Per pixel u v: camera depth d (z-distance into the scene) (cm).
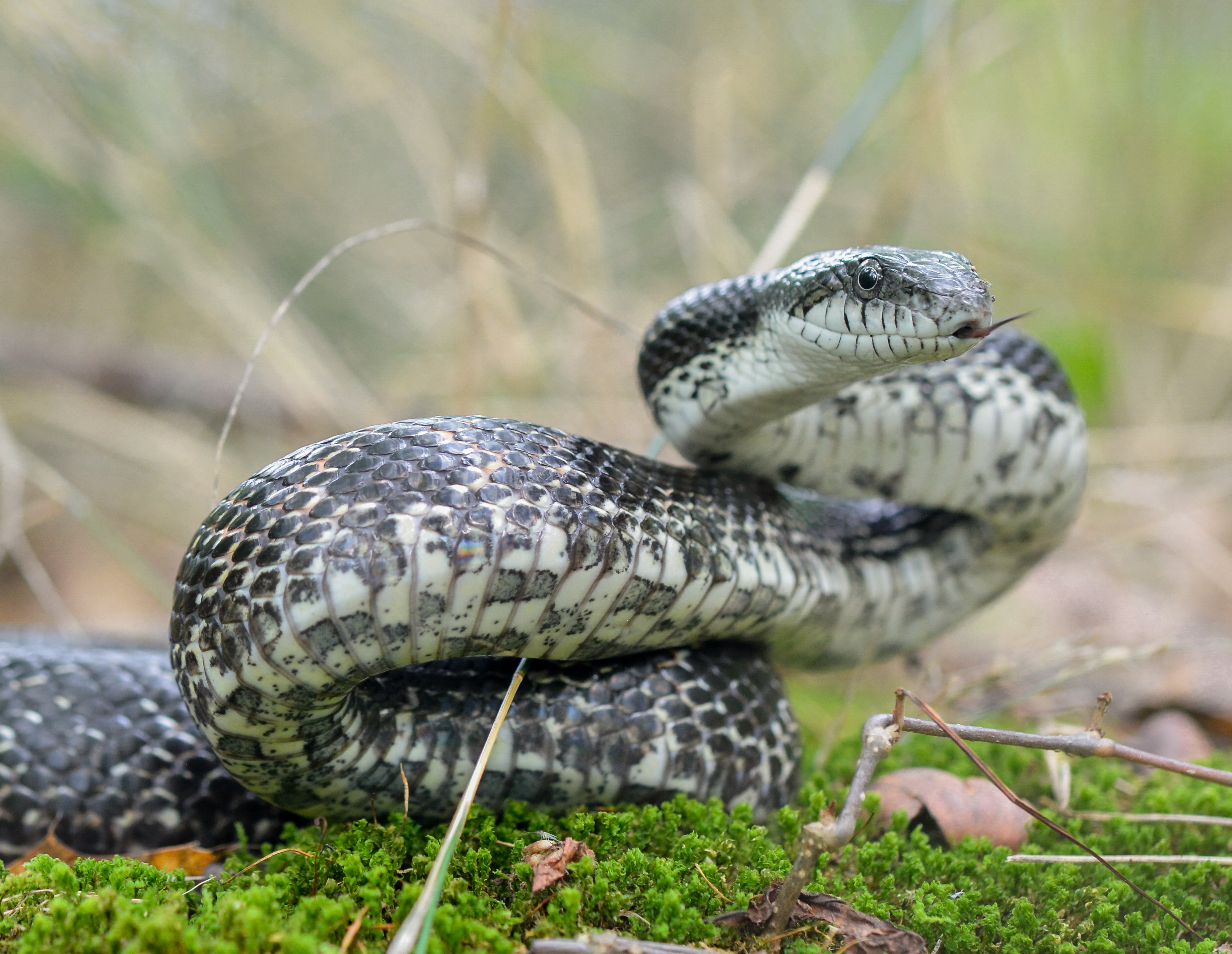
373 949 348
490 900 384
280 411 1257
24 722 506
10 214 1413
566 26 1245
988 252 1198
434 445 408
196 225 1066
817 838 352
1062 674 661
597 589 417
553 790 460
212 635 389
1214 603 1138
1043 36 1279
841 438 564
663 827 450
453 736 443
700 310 541
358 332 1476
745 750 495
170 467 1110
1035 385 586
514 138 1045
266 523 388
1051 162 1328
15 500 814
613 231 1246
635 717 469
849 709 805
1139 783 614
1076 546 1062
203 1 1056
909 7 1218
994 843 491
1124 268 1315
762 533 511
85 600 1223
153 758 501
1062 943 394
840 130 941
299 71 1160
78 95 1010
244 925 332
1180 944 393
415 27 1076
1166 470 1164
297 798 443
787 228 827
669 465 498
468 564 385
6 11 950
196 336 1551
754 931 376
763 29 1223
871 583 611
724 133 1101
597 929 368
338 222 1448
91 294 1498
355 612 377
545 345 1075
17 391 1198
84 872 396
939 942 390
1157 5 1298
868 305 466
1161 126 1326
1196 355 1271
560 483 416
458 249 941
